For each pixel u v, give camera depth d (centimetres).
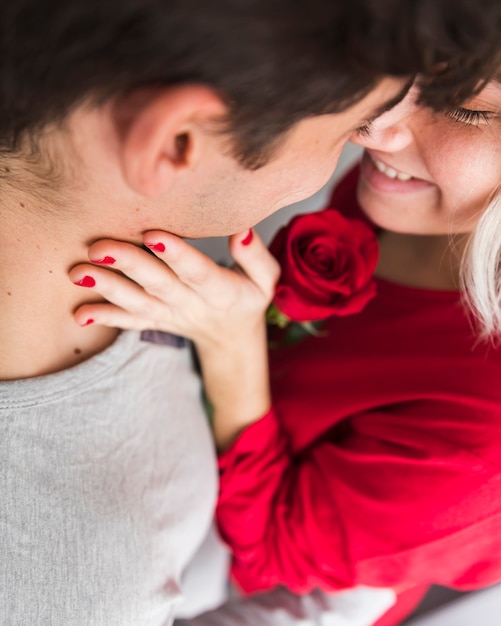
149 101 47
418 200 67
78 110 48
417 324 73
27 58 47
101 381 61
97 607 59
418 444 68
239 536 75
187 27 45
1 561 57
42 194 53
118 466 62
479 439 66
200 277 61
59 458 59
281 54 45
